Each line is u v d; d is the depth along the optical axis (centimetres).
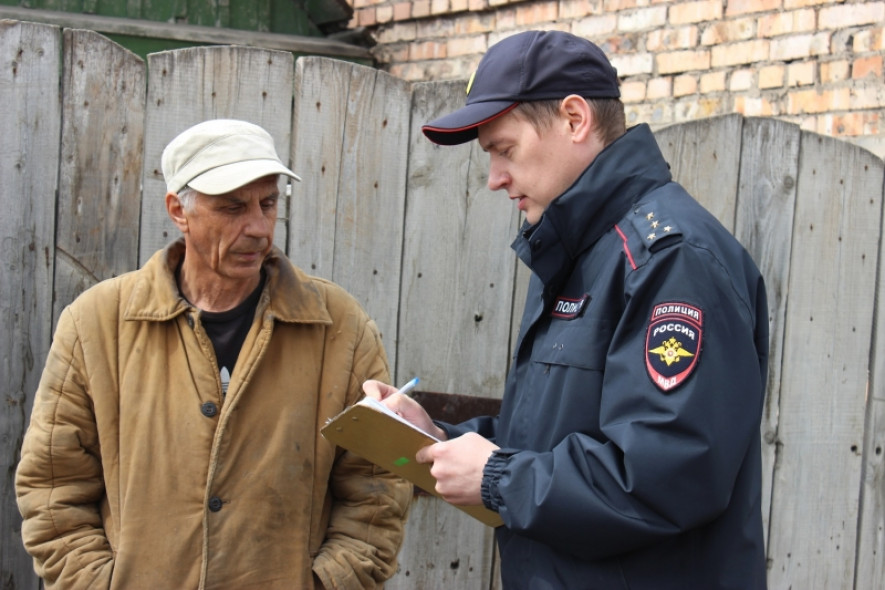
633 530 152
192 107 252
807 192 306
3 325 242
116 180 248
